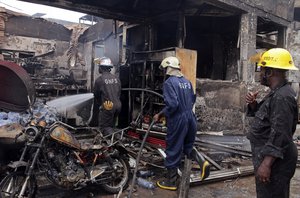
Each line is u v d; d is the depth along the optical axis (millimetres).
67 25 16562
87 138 5016
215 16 8461
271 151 2246
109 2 7934
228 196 3990
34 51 15555
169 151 4188
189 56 6441
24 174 3188
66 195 3803
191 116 4246
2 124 3857
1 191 3115
